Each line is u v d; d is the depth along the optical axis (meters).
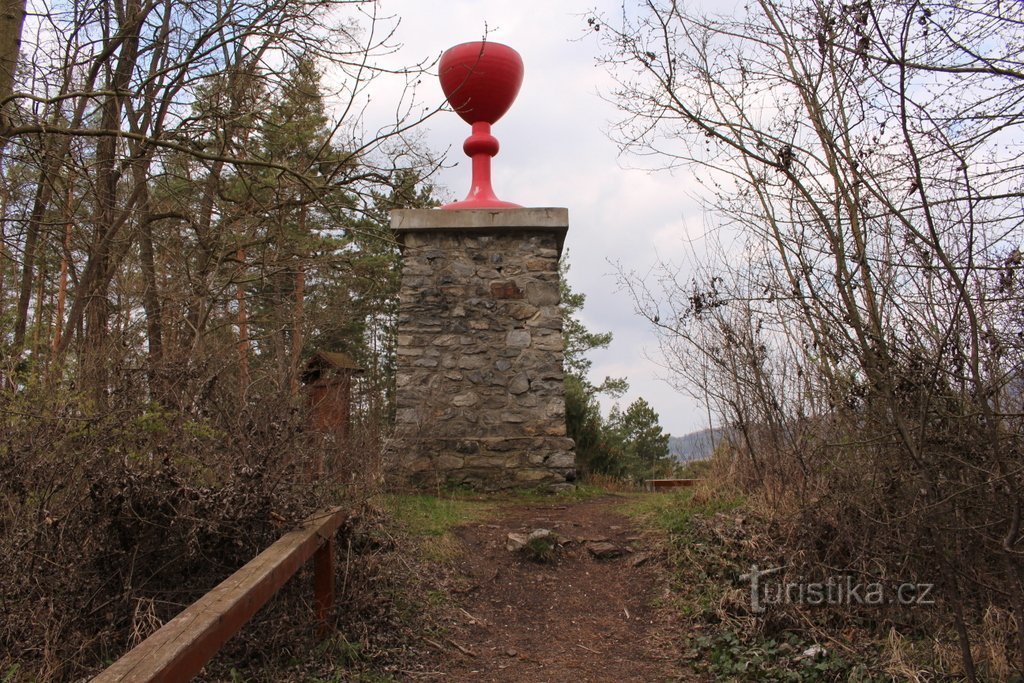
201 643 2.51
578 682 4.44
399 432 8.77
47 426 4.29
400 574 5.49
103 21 7.06
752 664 4.46
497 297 10.28
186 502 4.37
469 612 5.47
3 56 6.02
